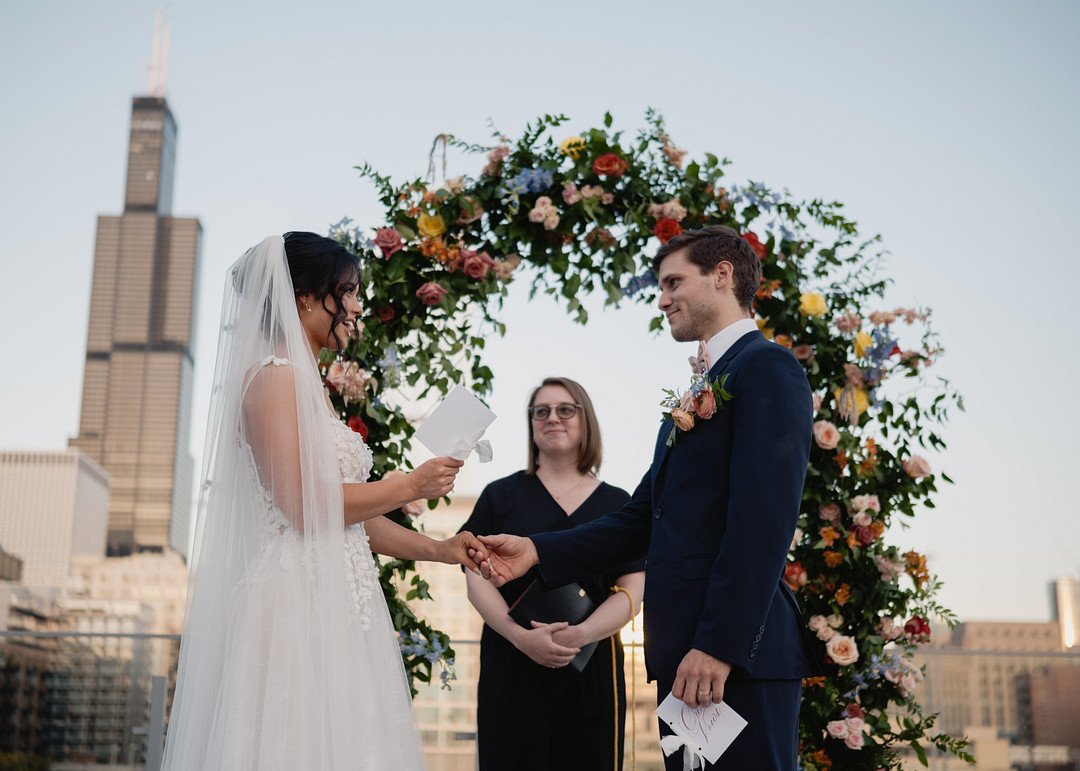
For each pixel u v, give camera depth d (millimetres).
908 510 3727
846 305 3805
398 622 3482
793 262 3789
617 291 3775
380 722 2377
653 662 2582
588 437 3590
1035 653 4238
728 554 2400
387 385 3607
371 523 2986
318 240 2686
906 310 3717
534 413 3605
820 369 3771
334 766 2246
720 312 2814
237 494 2439
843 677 3619
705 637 2375
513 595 3396
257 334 2494
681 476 2656
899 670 3549
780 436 2480
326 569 2363
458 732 3920
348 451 2611
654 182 3855
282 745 2215
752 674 2416
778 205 3807
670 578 2590
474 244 3832
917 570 3641
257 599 2324
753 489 2426
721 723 2355
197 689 2350
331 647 2316
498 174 3807
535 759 3203
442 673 3574
